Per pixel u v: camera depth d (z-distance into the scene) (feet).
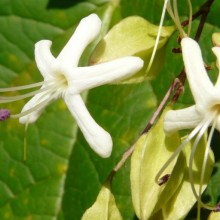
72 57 0.39
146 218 0.38
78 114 0.39
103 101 0.53
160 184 0.38
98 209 0.39
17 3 0.56
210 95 0.36
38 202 0.55
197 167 0.39
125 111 0.52
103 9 0.54
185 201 0.39
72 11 0.55
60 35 0.56
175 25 0.40
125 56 0.39
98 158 0.53
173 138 0.38
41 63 0.40
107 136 0.38
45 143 0.55
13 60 0.56
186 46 0.37
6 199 0.56
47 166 0.55
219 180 0.45
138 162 0.38
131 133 0.52
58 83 0.40
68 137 0.55
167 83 0.50
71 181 0.54
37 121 0.56
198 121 0.37
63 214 0.54
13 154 0.56
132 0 0.53
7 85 0.56
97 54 0.39
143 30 0.40
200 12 0.42
